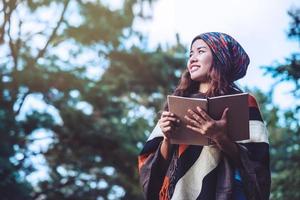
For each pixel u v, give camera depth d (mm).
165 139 4141
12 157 19000
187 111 3938
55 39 21672
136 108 23547
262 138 4125
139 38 24297
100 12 22875
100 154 22062
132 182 22266
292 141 11023
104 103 22031
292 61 9070
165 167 4203
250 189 3965
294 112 10250
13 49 19875
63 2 20906
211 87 4219
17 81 20125
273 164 11375
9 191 18234
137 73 24281
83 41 22500
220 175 4023
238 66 4305
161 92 24203
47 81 20766
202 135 3979
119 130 21703
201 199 3967
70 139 21719
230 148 3965
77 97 21625
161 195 4148
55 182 22109
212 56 4285
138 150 21594
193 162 4086
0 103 20016
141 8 23547
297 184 10062
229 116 3939
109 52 23828
